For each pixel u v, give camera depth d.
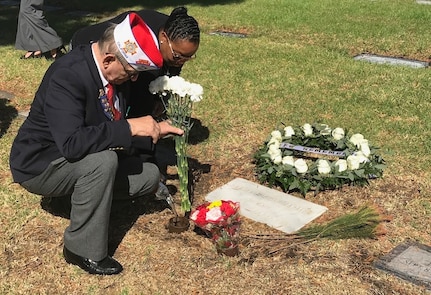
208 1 11.83
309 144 4.38
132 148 3.26
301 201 3.78
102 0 12.37
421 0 11.16
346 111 5.29
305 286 2.95
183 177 3.46
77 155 2.81
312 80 6.20
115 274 3.08
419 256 3.16
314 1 11.20
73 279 3.05
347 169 3.94
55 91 2.85
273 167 3.96
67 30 9.50
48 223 3.59
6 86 6.34
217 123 5.12
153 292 2.94
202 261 3.17
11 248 3.34
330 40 8.12
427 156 4.37
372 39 8.08
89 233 3.00
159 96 3.72
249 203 3.77
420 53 7.40
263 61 6.98
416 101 5.47
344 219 3.45
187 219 3.50
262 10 10.45
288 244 3.31
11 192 3.97
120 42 2.80
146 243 3.35
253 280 3.00
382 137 4.71
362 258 3.17
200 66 6.80
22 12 7.19
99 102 2.98
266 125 5.05
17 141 3.08
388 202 3.76
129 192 3.27
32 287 3.01
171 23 3.28
